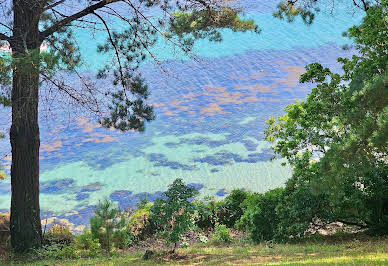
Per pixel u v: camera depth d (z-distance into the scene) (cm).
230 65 5612
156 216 1324
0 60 1171
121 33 1923
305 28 6675
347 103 1498
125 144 3697
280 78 5156
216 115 4250
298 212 1512
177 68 5456
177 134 3878
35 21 1506
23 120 1592
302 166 1636
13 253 1576
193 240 1833
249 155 3378
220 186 2894
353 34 1655
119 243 1650
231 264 1074
